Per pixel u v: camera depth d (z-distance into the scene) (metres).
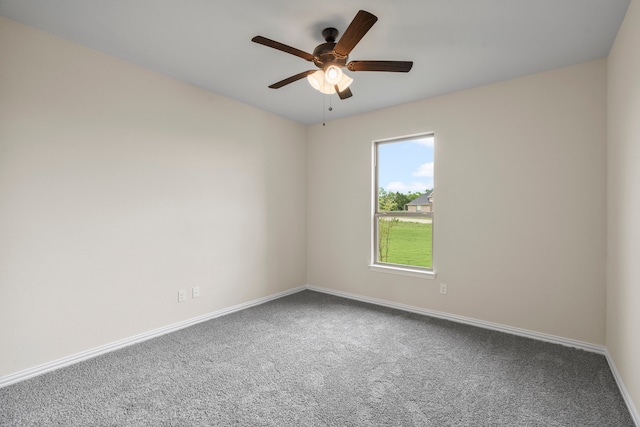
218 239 3.35
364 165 3.90
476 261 3.10
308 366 2.30
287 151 4.20
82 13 1.96
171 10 1.93
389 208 3.80
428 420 1.72
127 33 2.20
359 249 3.96
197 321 3.15
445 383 2.08
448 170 3.25
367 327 3.05
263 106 3.71
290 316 3.37
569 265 2.63
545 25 2.05
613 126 2.23
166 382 2.08
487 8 1.88
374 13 1.94
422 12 1.93
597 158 2.51
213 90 3.25
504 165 2.93
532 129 2.79
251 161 3.71
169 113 2.92
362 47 2.35
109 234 2.51
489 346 2.63
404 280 3.59
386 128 3.70
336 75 1.97
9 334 2.04
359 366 2.30
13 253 2.05
